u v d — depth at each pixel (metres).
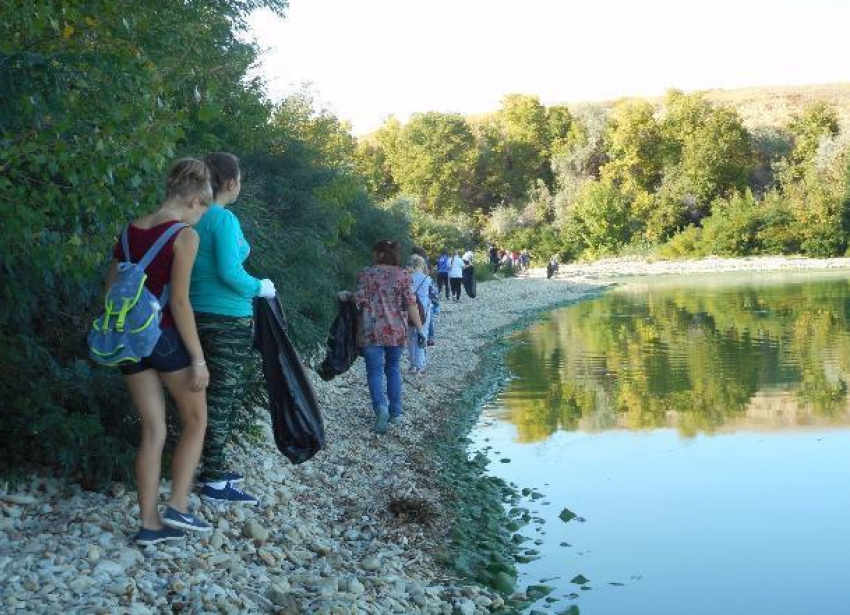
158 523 4.52
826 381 11.38
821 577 5.21
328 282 10.49
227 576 4.39
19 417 4.94
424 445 8.28
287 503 5.85
